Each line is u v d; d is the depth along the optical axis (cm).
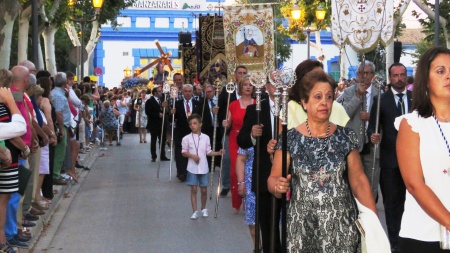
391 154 1052
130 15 8262
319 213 625
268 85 905
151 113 2444
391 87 1073
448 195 559
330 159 626
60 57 5466
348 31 1391
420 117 567
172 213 1425
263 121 899
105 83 8212
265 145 894
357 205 634
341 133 633
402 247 583
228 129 1449
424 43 5400
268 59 1781
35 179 1248
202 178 1365
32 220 1222
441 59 562
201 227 1280
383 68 3009
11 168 952
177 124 1912
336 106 784
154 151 2472
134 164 2391
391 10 1383
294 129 642
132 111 4172
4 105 929
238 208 1391
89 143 2722
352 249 627
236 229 1259
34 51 1975
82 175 2059
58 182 1677
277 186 619
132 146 3170
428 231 566
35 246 1136
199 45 2488
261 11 1773
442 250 566
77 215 1414
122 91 4222
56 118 1517
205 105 1809
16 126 913
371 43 1388
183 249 1115
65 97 1564
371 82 1159
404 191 1056
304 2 3562
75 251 1106
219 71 2425
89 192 1723
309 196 627
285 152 625
